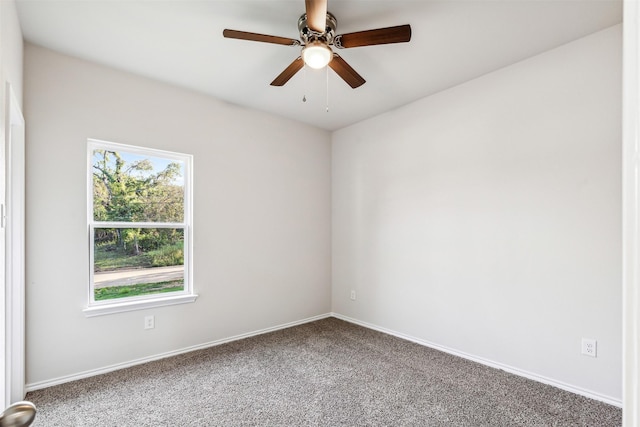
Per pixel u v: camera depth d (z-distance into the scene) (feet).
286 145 12.85
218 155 10.97
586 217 7.48
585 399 7.30
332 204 14.40
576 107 7.64
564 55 7.84
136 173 9.57
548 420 6.58
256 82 9.82
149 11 6.70
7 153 5.89
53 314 8.00
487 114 9.25
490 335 9.09
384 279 12.10
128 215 9.41
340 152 14.07
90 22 7.03
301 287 13.25
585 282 7.48
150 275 9.74
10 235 6.19
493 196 9.09
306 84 9.93
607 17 6.84
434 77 9.48
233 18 6.94
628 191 1.16
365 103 11.37
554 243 7.95
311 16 5.68
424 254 10.80
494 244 9.04
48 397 7.43
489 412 6.88
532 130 8.36
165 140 9.84
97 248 8.86
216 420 6.66
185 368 8.95
